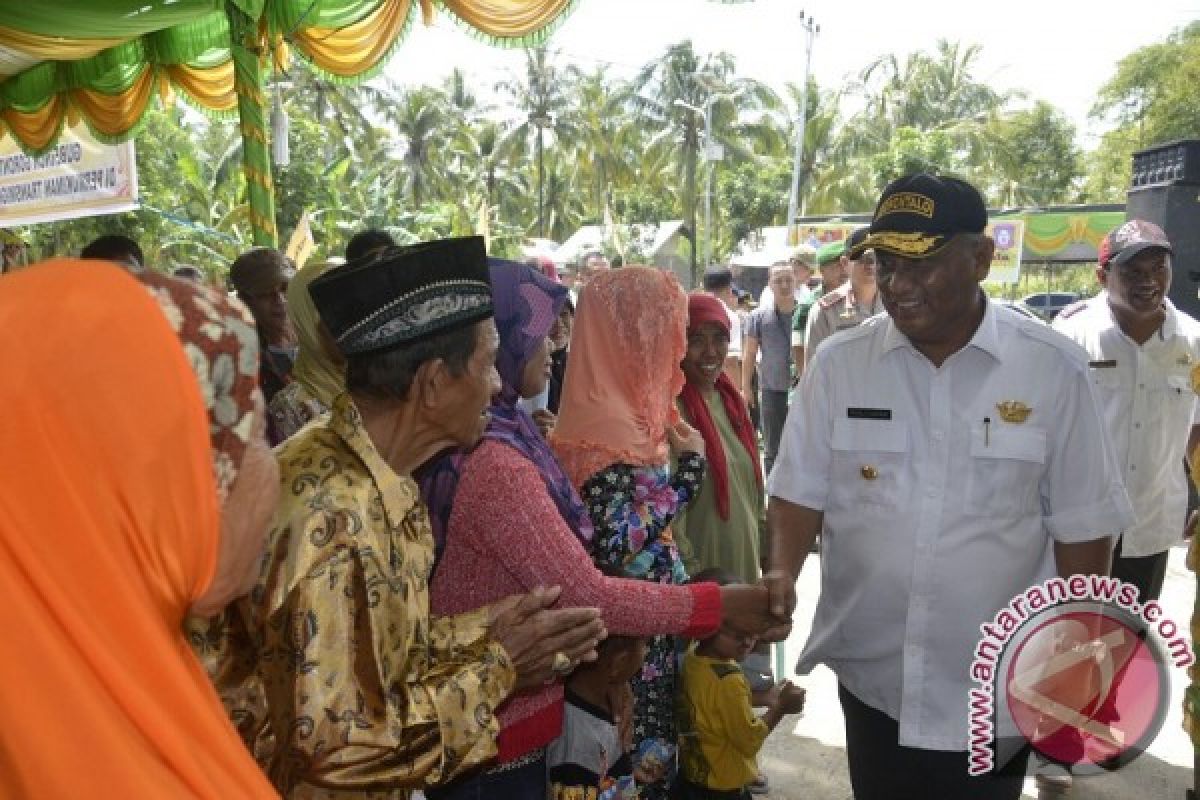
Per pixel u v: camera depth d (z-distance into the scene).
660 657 2.61
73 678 0.90
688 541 3.16
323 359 2.86
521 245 30.91
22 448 0.88
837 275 7.45
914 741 2.30
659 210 46.97
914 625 2.28
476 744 1.49
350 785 1.34
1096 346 3.81
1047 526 2.30
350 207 22.58
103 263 0.96
